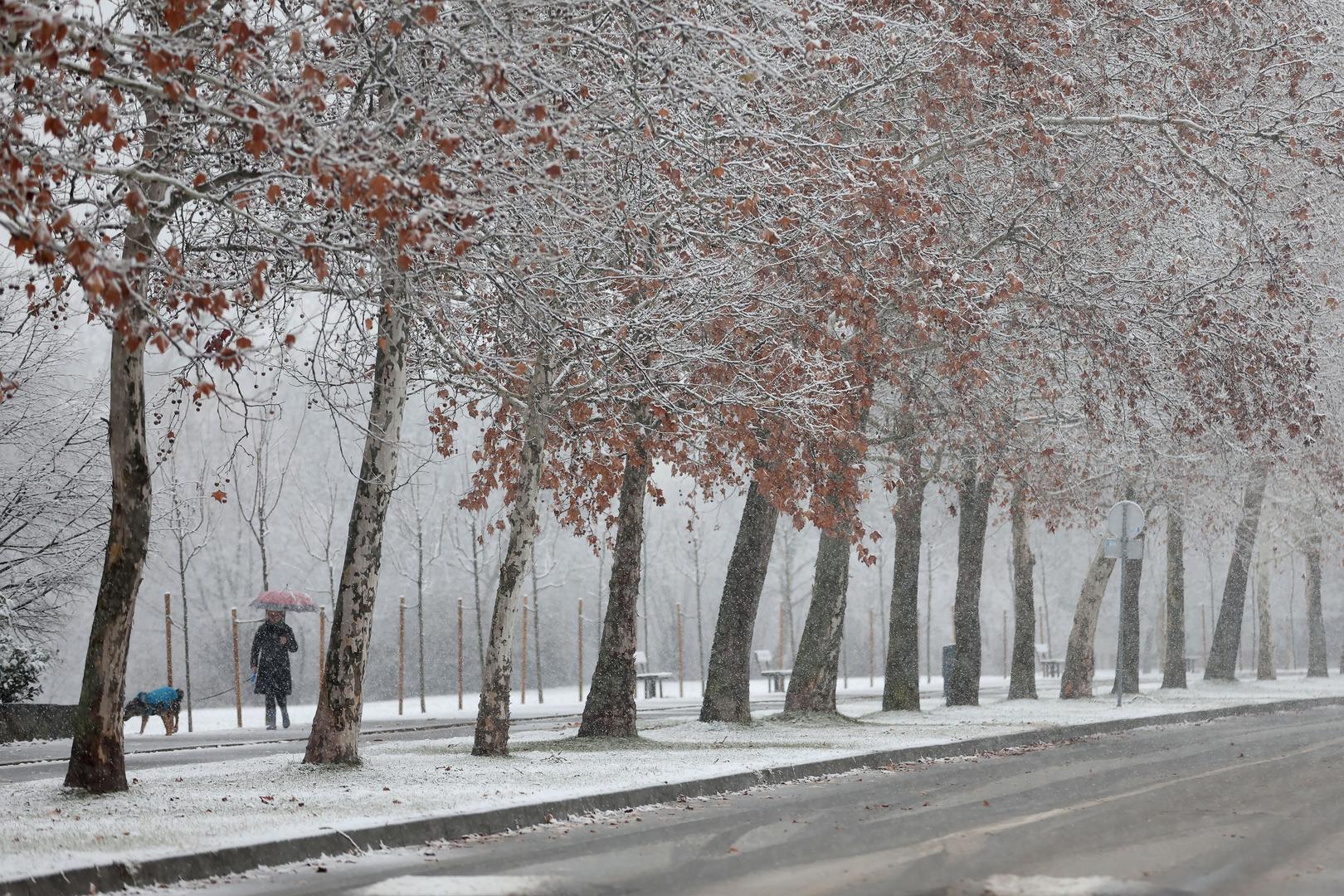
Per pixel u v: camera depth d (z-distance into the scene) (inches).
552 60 1470.2
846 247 1991.9
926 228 2090.3
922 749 2055.9
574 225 1664.6
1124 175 2470.5
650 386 1899.6
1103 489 3693.4
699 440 2095.2
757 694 4623.5
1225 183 2389.3
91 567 3083.2
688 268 1903.3
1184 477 3639.3
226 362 1208.8
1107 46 2393.0
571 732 2596.0
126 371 1453.0
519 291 1630.2
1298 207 2586.1
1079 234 2477.9
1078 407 3100.4
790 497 2134.6
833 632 2721.5
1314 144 2532.0
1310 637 5295.3
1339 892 907.4
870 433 2972.4
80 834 1120.8
